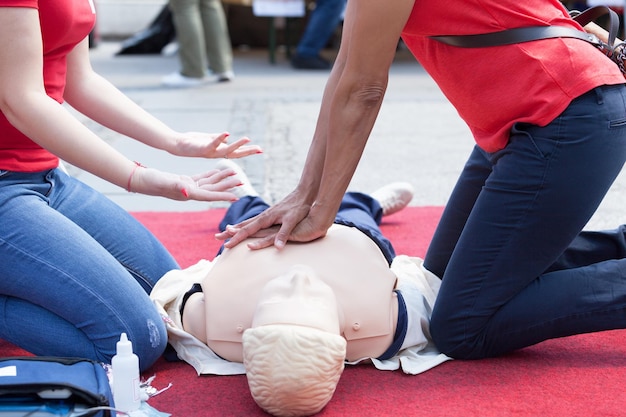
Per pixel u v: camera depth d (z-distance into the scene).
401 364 2.02
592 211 1.96
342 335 1.98
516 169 1.93
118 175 1.97
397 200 3.32
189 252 2.98
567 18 1.96
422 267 2.49
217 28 7.34
